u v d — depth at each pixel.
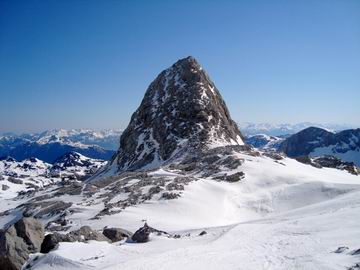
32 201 91.38
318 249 32.25
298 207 66.19
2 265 34.56
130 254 35.75
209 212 64.06
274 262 30.17
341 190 68.56
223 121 146.38
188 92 153.25
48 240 38.44
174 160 118.31
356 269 24.98
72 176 185.50
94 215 61.69
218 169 88.69
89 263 33.12
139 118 160.75
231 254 33.78
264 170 85.94
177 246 38.50
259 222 51.53
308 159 115.38
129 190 74.31
